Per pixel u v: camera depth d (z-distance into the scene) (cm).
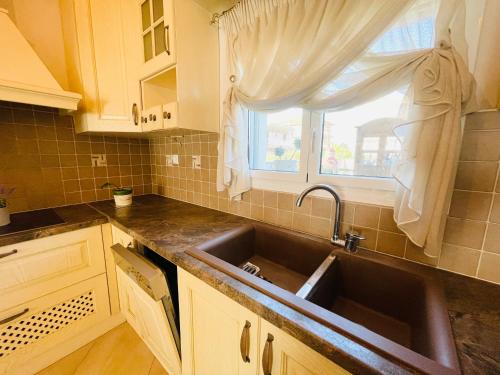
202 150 156
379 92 76
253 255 127
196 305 87
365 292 89
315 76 83
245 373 73
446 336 50
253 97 109
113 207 161
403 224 76
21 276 109
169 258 91
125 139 190
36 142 145
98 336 144
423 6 71
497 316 59
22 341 113
